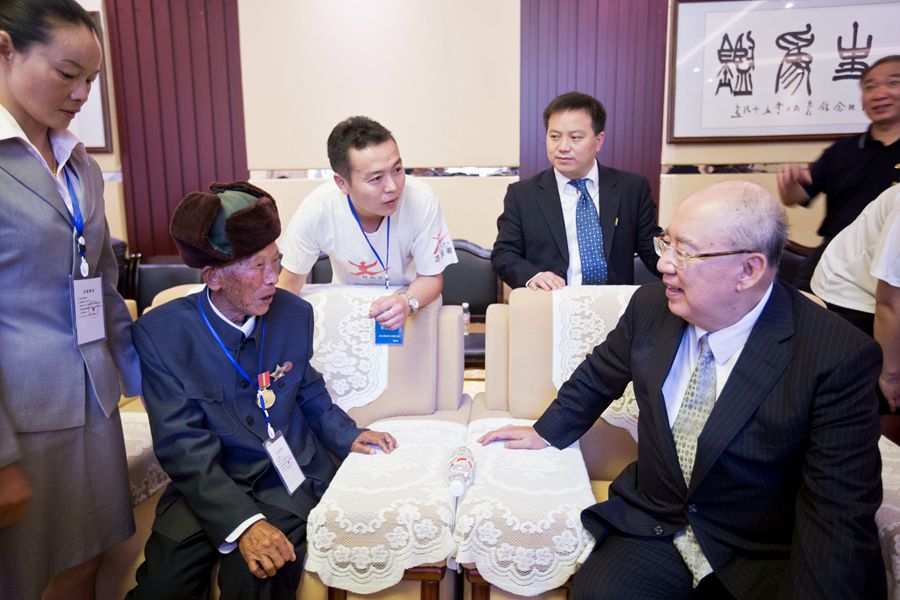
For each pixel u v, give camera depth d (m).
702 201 1.10
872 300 1.81
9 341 1.15
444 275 3.20
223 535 1.27
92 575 1.41
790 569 1.04
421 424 1.74
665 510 1.26
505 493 1.34
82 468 1.27
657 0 3.45
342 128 1.68
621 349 1.43
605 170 2.35
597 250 2.30
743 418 1.12
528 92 3.61
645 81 3.53
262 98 3.72
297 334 1.55
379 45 3.61
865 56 3.30
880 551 1.02
